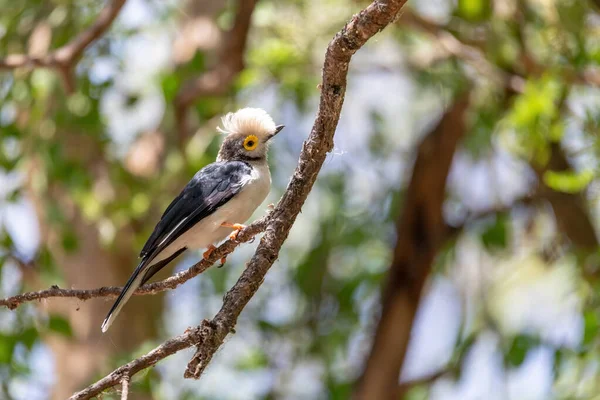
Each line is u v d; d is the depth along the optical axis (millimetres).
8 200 12461
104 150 13617
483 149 14820
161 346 6227
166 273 14797
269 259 6496
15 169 13047
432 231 15125
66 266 14367
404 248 15219
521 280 14672
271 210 7113
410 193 15203
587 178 10820
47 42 13734
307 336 15508
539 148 11547
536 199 14359
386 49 15523
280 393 15227
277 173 14695
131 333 14359
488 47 12586
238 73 13750
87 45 11156
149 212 13602
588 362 11461
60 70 11266
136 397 12656
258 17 13938
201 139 13523
